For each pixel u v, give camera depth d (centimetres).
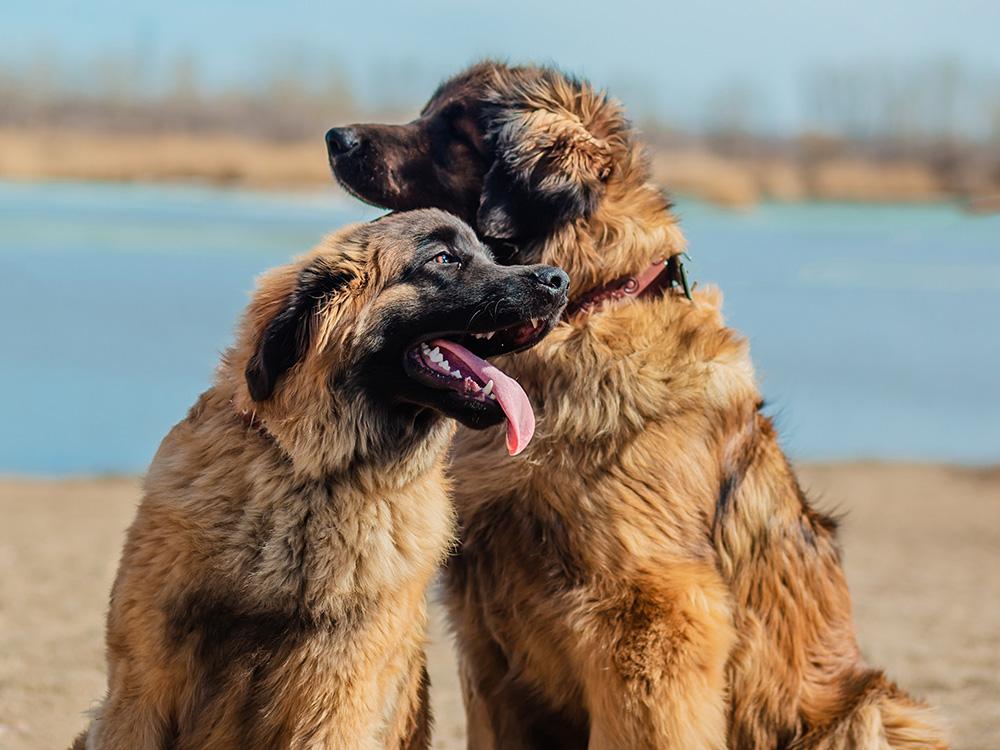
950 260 3494
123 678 507
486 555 588
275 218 3994
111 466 1401
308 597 514
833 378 1947
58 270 2541
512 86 631
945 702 799
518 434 523
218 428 520
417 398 541
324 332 519
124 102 9194
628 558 557
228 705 510
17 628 876
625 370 570
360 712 523
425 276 550
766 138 9144
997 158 8419
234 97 9762
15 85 8881
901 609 1045
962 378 1977
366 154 651
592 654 562
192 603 503
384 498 535
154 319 2084
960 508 1419
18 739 669
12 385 1638
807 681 602
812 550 614
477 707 616
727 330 607
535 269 551
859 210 5916
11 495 1284
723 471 589
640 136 641
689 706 555
